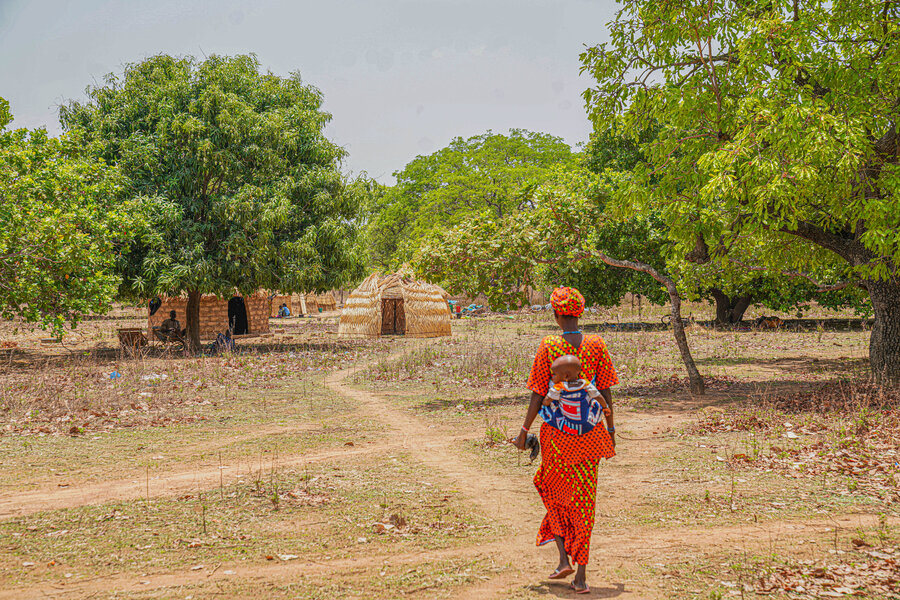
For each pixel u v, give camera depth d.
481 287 11.59
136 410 10.48
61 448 7.99
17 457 7.54
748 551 4.54
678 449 7.64
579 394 3.96
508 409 10.58
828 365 15.16
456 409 10.60
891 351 11.30
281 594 3.96
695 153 11.03
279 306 47.47
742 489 5.96
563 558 4.02
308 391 12.82
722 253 12.41
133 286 19.75
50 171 17.52
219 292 20.83
